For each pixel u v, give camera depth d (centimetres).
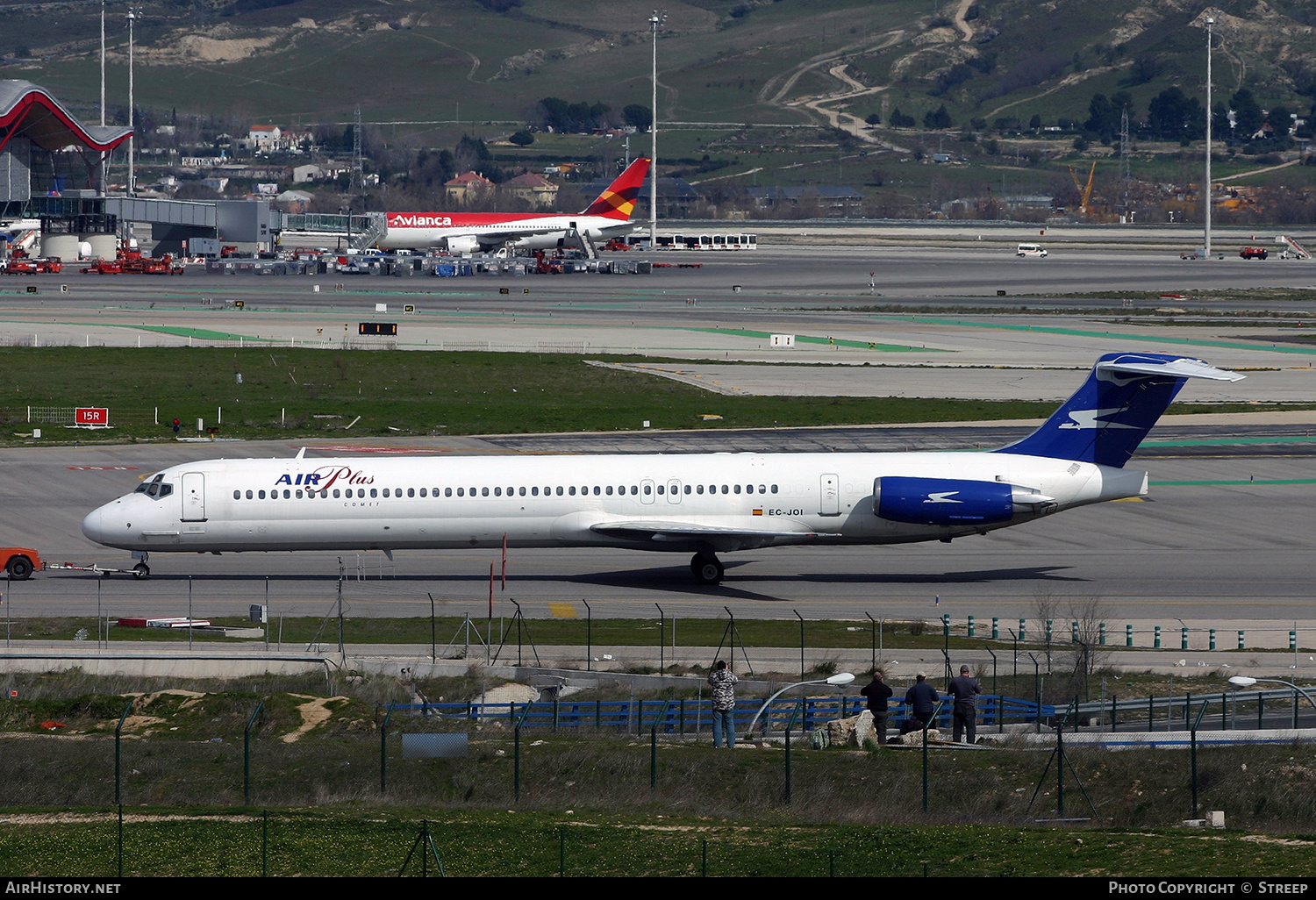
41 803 12775
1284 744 14812
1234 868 10325
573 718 16175
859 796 13050
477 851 10881
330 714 16088
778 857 10756
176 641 19612
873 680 15238
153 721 15888
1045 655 19462
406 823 11569
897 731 15850
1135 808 12875
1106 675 18512
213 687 17625
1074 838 11306
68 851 10800
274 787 13238
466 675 18288
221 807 12244
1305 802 13038
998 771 13775
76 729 15700
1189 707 16625
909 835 11369
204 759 14138
